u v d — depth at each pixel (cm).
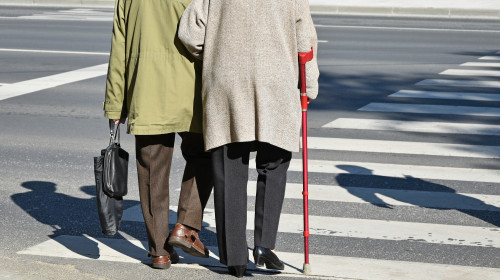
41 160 820
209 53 459
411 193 701
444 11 2384
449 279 488
